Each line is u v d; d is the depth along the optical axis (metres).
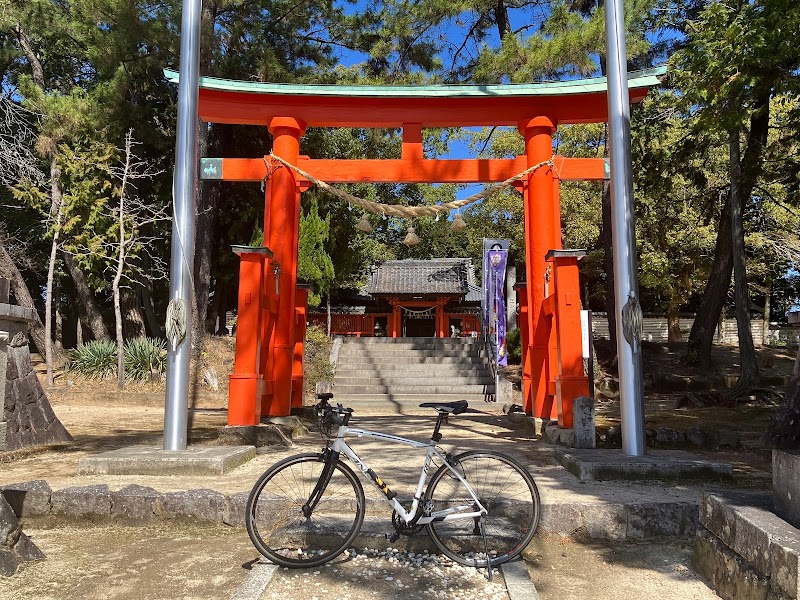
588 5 15.99
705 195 16.97
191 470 5.09
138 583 3.18
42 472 5.36
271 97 8.17
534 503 3.55
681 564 3.57
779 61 8.44
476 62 16.56
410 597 2.97
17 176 15.87
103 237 14.15
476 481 4.42
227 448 5.88
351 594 2.99
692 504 4.07
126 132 15.85
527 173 8.08
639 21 13.04
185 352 5.82
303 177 8.36
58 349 17.41
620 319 5.63
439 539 3.50
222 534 4.05
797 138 12.00
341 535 3.56
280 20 16.92
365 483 4.51
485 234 22.53
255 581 3.10
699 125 9.79
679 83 11.66
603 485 4.74
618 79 5.86
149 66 16.03
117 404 12.61
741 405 11.55
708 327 16.39
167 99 18.02
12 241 18.81
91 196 14.15
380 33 16.08
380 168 8.51
